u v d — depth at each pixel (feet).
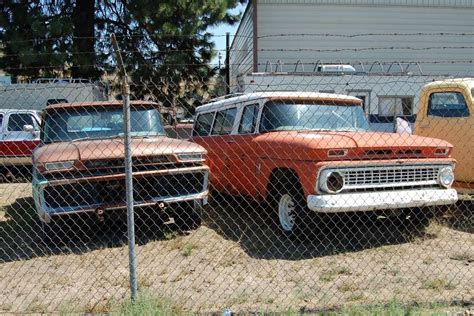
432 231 22.33
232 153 25.62
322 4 63.26
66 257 19.69
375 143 19.98
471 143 25.95
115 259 19.38
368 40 64.28
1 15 60.85
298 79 48.62
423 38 65.41
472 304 14.51
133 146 20.99
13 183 42.24
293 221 21.33
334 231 21.76
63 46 61.52
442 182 20.94
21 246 21.24
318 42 63.46
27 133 44.80
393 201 19.93
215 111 29.01
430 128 27.86
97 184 20.27
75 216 20.85
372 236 21.88
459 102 26.81
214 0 62.85
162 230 22.86
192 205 22.49
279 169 21.83
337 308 14.19
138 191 20.83
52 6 65.98
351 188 19.70
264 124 23.84
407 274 17.52
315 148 19.61
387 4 64.34
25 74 64.23
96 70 64.23
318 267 18.33
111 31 66.28
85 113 24.35
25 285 16.89
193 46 63.82
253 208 25.50
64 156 19.93
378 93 51.31
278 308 14.34
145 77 61.52
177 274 17.74
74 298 15.60
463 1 65.46
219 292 15.99
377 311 13.65
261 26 62.80
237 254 19.86
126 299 14.79
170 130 27.48
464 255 19.48
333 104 24.68
